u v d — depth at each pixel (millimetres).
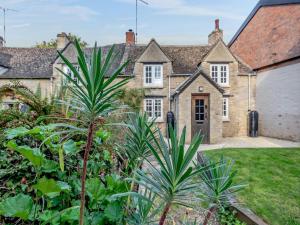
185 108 14391
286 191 5426
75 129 1231
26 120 1966
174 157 1033
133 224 1403
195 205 1264
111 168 2027
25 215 1350
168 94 17062
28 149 1414
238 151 10258
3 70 18344
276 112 15609
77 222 1455
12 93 2281
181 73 17141
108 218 1477
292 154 9539
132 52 18562
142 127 1561
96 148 1909
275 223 4012
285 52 14906
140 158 1543
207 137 14250
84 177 1132
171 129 1093
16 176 1702
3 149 1804
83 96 1074
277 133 15586
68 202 1582
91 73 1052
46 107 2148
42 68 18578
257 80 17547
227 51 17094
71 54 15805
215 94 14398
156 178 1075
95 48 1081
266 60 16578
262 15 17422
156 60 17062
